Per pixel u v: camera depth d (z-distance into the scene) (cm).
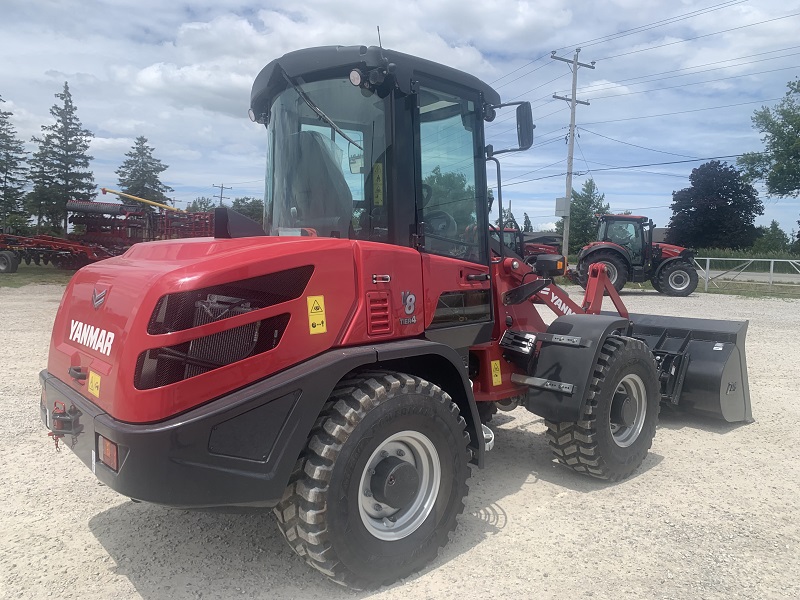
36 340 924
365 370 303
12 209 4650
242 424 250
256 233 315
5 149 4638
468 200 380
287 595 280
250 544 328
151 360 242
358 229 334
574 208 6234
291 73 348
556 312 499
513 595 279
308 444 268
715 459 457
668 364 531
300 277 274
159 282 248
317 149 346
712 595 279
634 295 1817
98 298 284
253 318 258
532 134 391
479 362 412
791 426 538
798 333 1030
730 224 5453
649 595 279
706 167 5622
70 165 4581
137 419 238
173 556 315
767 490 399
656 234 6156
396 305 312
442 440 304
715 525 348
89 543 328
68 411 284
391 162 324
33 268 2481
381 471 282
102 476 250
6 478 413
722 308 1411
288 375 262
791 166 3909
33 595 279
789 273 2452
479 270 381
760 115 4050
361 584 279
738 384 534
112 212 2203
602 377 389
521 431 530
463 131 376
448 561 310
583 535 336
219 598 278
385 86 324
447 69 355
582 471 405
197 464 240
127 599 277
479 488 404
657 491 398
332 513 263
